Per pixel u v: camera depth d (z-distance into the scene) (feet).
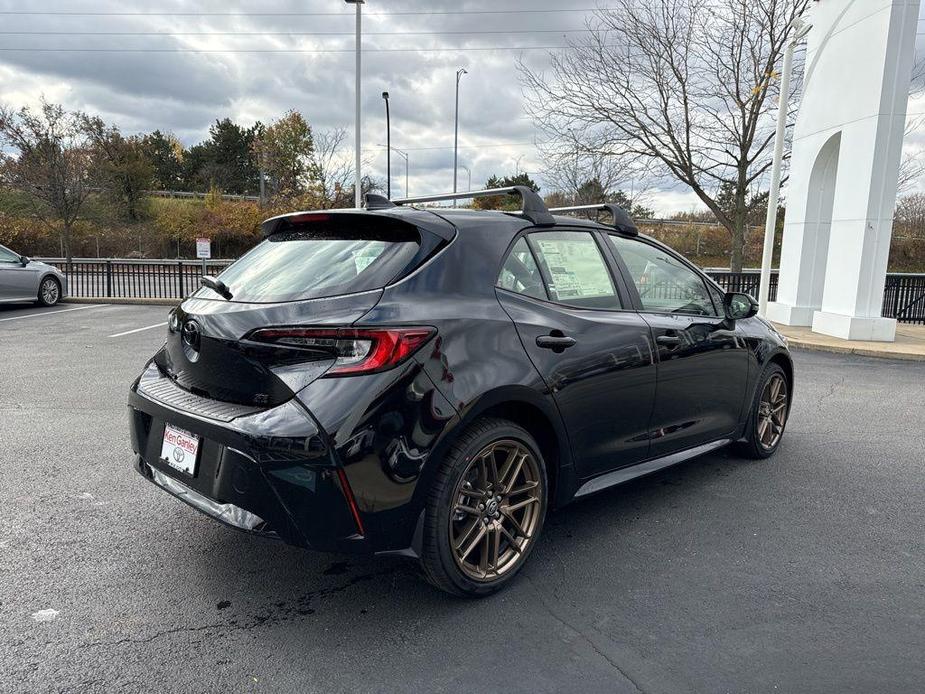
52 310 46.80
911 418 20.01
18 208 119.65
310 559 10.33
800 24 41.57
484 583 9.09
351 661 7.75
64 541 10.77
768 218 44.37
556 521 12.01
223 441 8.04
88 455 15.12
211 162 212.84
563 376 9.77
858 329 36.29
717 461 15.57
